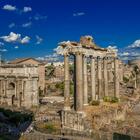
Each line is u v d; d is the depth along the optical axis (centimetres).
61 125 8206
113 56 9894
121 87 16588
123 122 8088
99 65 9581
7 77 15075
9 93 15025
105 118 8075
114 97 10044
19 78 14700
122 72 19600
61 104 13325
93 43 9194
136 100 11994
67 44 8175
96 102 9062
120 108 9019
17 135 7894
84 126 7544
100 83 9588
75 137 7431
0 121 10106
